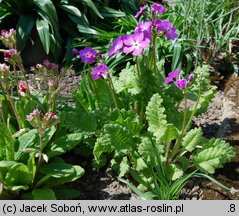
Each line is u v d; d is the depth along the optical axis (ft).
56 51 2.60
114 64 2.45
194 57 2.54
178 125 1.77
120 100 1.83
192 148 1.62
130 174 1.73
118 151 1.63
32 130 1.61
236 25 2.73
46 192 1.54
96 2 2.85
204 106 1.83
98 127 1.74
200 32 2.41
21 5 2.67
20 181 1.54
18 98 1.90
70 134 1.65
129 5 3.03
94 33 2.62
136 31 1.64
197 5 2.71
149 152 1.58
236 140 1.88
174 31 1.73
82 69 2.54
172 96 1.83
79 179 1.74
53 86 1.68
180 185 1.55
